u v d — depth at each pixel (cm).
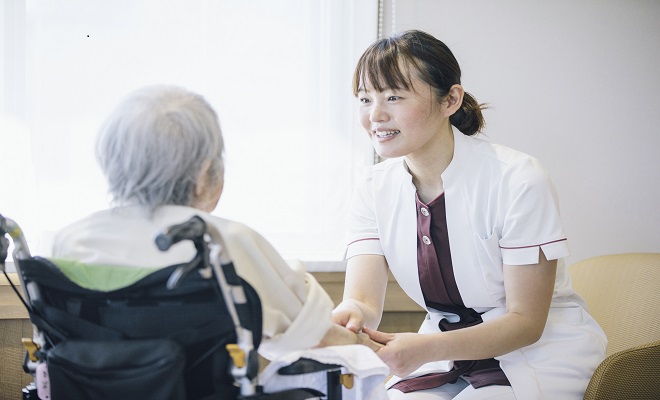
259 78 244
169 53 240
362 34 247
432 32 254
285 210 246
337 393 129
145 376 112
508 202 175
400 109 171
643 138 267
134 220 121
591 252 265
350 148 247
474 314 189
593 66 263
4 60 232
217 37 242
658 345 176
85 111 236
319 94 246
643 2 265
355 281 194
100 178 236
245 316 112
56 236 127
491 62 258
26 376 231
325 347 132
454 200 180
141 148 119
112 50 237
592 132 264
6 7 232
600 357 182
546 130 262
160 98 122
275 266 124
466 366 181
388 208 192
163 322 116
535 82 260
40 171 233
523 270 174
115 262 119
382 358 159
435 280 187
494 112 259
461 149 181
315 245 246
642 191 267
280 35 245
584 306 194
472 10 256
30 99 234
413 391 182
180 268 103
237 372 112
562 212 264
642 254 212
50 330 122
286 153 245
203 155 121
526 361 177
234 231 118
